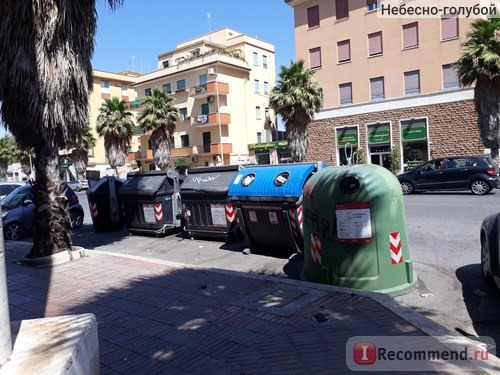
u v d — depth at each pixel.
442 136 27.69
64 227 8.12
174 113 37.00
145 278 6.43
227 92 45.34
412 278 5.59
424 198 16.42
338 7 31.53
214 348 3.90
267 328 4.24
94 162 57.75
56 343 2.73
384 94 29.88
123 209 12.22
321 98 27.17
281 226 7.45
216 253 8.58
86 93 7.88
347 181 5.43
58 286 6.35
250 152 47.03
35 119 7.44
